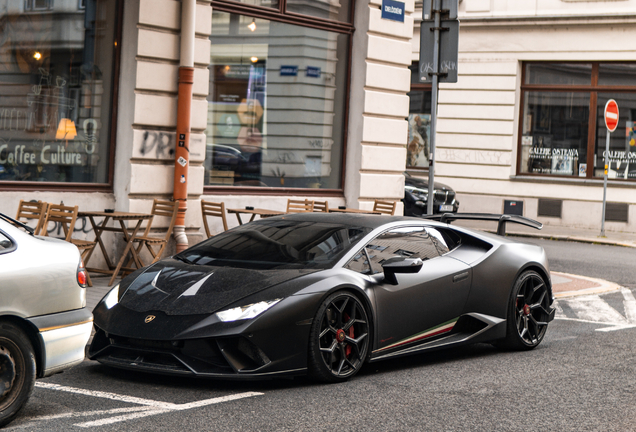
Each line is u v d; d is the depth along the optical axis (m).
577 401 5.20
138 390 5.09
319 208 11.86
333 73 13.10
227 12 11.71
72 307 4.55
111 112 10.45
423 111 22.69
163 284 5.50
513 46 21.09
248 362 5.06
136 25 10.16
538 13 20.78
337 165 13.28
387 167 13.48
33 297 4.34
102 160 10.43
